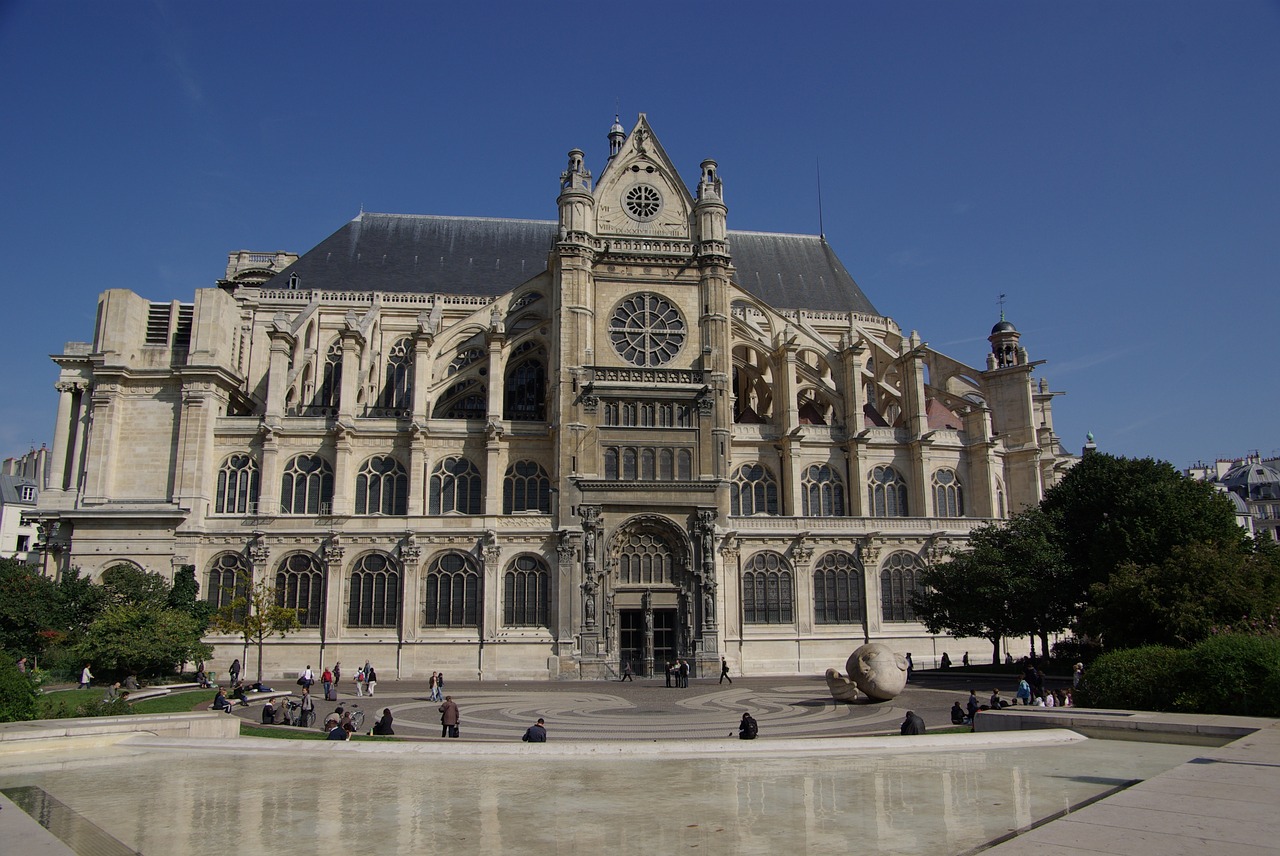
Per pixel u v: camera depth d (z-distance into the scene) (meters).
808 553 63.31
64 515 58.94
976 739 22.02
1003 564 54.78
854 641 62.78
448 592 59.53
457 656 58.31
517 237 87.00
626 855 13.05
